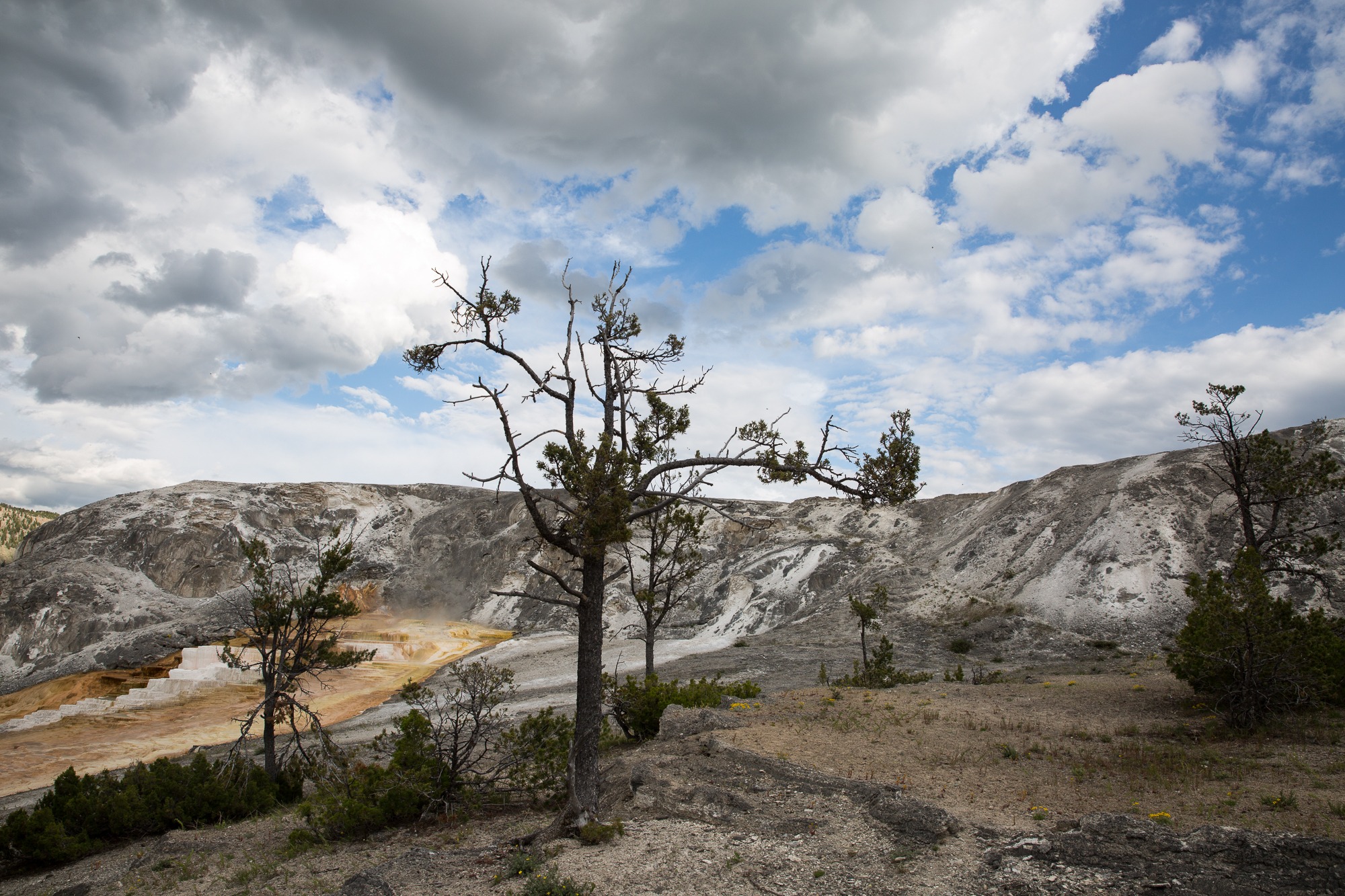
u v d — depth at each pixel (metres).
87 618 73.25
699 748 13.98
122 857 15.64
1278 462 26.34
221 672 51.06
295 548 97.81
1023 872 7.62
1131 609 44.16
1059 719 16.36
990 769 11.73
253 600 22.08
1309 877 6.78
